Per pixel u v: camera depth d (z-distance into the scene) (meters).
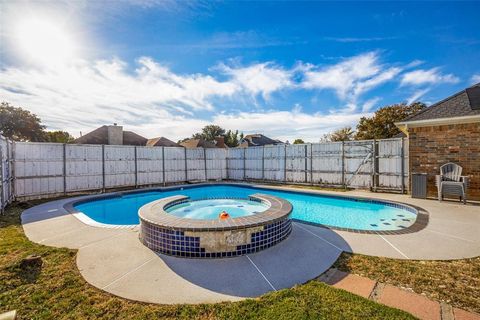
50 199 10.69
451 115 8.77
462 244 4.71
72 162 11.98
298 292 2.95
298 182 14.92
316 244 4.83
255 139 34.81
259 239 4.55
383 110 23.44
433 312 2.65
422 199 9.20
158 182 15.34
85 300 2.94
